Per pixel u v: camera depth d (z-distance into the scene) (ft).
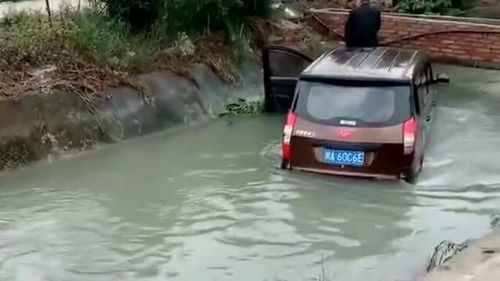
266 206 29.09
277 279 23.52
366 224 27.53
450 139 35.96
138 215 28.43
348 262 24.67
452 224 27.30
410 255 25.04
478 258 22.89
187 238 26.53
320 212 28.50
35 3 51.98
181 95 40.55
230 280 23.52
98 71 38.42
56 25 40.93
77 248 25.77
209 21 46.98
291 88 40.37
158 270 24.23
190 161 34.09
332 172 30.91
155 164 33.71
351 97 30.96
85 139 35.45
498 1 66.54
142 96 38.68
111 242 26.23
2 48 37.40
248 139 37.22
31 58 37.68
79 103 36.04
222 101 42.68
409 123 30.35
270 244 26.04
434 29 51.93
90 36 40.16
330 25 56.85
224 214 28.45
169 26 45.01
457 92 44.96
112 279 23.65
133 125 37.52
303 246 25.88
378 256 25.04
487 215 27.91
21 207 29.07
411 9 61.05
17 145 33.12
